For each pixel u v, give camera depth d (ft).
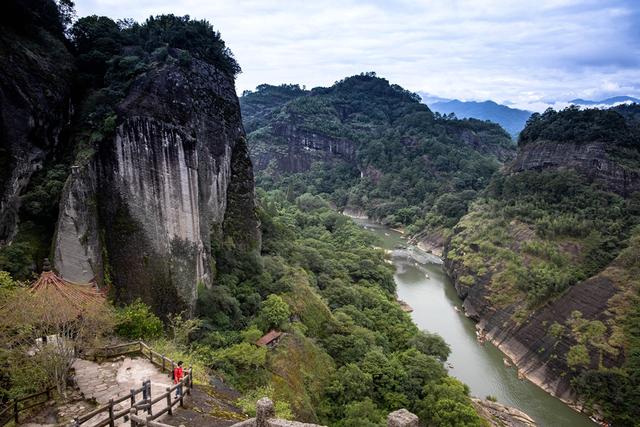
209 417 71.97
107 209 142.00
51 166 145.18
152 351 87.92
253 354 138.31
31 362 75.51
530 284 250.37
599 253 254.47
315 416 137.69
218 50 192.13
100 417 68.64
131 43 175.94
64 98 151.74
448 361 217.97
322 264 260.21
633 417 172.45
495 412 174.91
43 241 132.87
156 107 148.97
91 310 80.18
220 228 189.37
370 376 159.63
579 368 195.21
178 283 150.51
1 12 139.74
